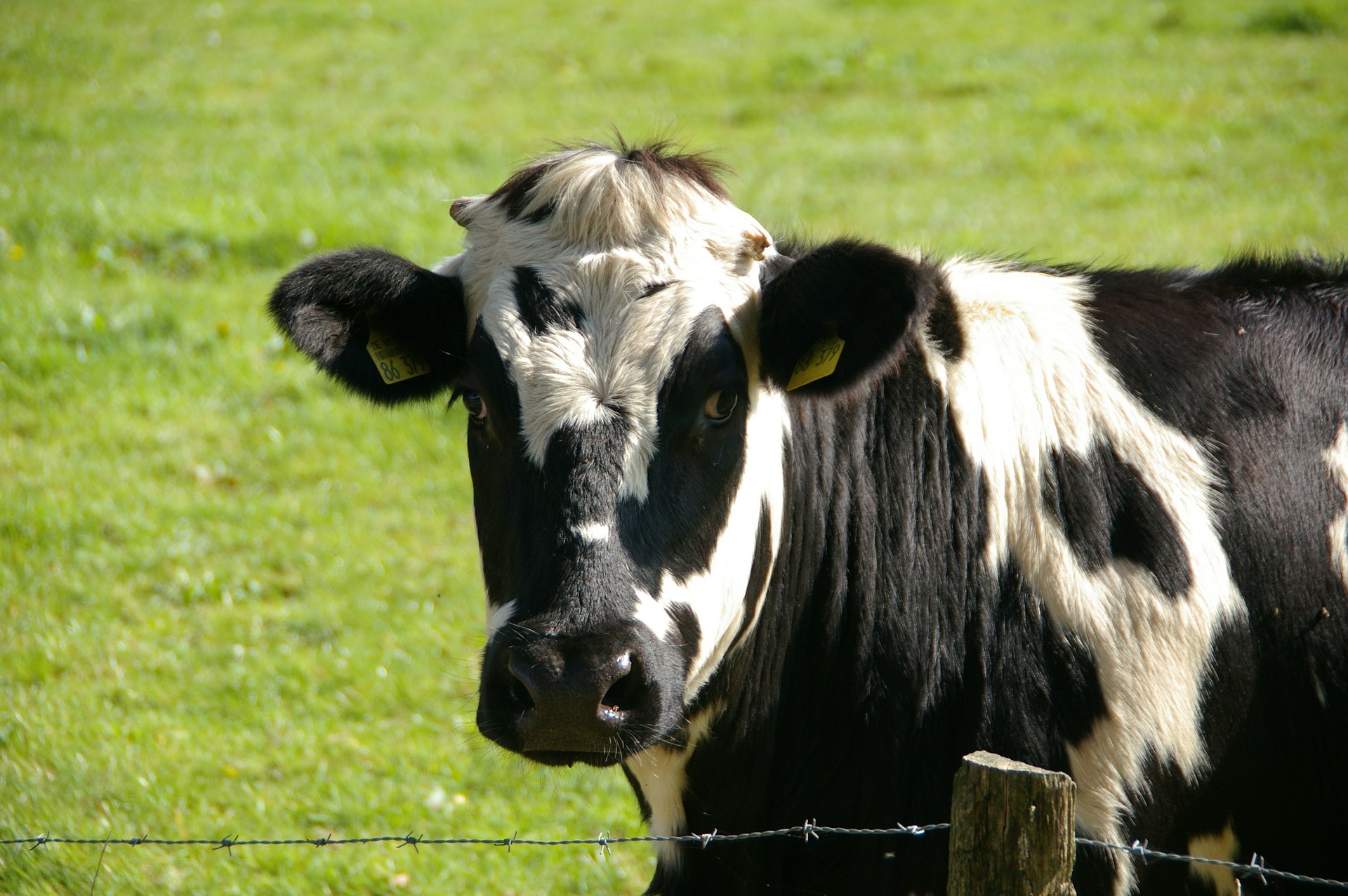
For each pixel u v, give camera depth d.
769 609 6.02
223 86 29.02
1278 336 6.49
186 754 9.70
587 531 5.08
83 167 22.66
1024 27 32.34
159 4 35.78
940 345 6.34
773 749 6.20
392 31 33.94
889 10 34.44
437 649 11.20
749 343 5.66
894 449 6.23
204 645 11.23
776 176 22.80
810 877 6.21
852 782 6.07
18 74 28.81
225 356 16.36
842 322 5.50
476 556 12.77
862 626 6.08
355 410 15.46
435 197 21.69
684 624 5.28
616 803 9.34
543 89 28.95
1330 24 30.41
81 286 17.83
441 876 8.48
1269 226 19.23
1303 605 6.09
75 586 11.88
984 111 26.19
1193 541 5.95
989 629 5.96
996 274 6.74
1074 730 5.82
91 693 10.39
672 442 5.31
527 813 9.20
